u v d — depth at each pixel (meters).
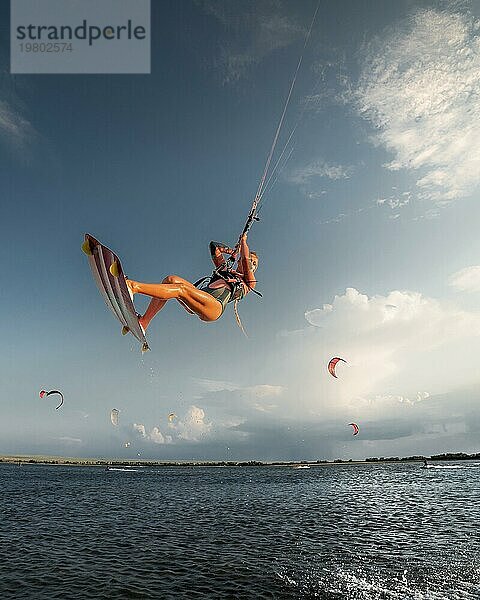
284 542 26.33
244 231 7.43
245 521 34.62
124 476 109.88
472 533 27.94
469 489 57.38
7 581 19.81
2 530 31.58
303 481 84.38
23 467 175.38
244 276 7.23
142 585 19.06
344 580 19.11
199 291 6.13
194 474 127.12
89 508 43.59
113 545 26.53
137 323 5.14
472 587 17.97
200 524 33.53
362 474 110.69
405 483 71.75
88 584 19.27
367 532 28.95
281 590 18.09
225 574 20.30
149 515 38.59
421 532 28.58
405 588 18.00
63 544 26.97
